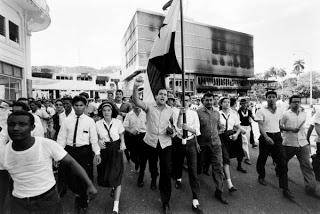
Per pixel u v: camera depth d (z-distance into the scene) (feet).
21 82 51.93
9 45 46.16
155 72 16.96
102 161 14.08
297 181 18.58
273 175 20.01
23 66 52.19
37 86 106.01
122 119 25.45
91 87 115.55
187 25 203.72
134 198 15.64
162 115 14.26
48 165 7.50
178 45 135.44
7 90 46.32
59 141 13.60
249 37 247.70
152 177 17.16
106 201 15.24
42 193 7.32
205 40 214.48
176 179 17.40
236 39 237.25
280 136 16.48
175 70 17.03
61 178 13.56
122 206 14.46
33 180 7.22
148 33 183.83
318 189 16.75
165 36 16.65
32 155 7.13
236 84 241.55
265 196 15.83
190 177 14.34
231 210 13.84
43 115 22.93
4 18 44.73
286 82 335.67
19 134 6.80
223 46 226.99
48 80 107.96
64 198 15.56
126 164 23.80
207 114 16.38
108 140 14.40
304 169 16.38
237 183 18.17
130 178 19.54
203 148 16.14
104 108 14.94
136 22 182.29
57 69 228.84
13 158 7.06
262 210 13.85
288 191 15.49
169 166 13.94
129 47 211.82
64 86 110.63
